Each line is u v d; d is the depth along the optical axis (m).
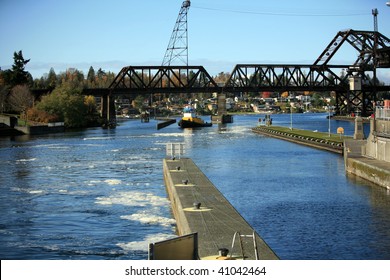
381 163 78.19
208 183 64.38
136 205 62.78
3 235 50.81
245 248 37.47
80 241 48.50
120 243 47.66
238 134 191.00
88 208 61.44
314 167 94.12
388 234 48.94
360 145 89.44
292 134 164.38
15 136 186.00
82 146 141.88
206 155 117.62
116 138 172.38
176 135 186.88
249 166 97.50
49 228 53.09
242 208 60.94
